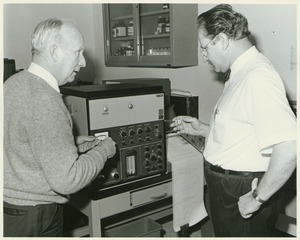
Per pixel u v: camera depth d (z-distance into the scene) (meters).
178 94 2.71
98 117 1.64
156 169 1.89
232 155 1.38
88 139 1.59
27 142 1.19
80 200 1.83
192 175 1.98
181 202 1.96
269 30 2.13
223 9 1.40
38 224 1.27
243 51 1.40
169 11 2.51
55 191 1.26
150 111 1.81
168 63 2.57
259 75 1.26
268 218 1.40
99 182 1.71
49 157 1.13
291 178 2.12
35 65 1.25
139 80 2.52
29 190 1.23
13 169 1.22
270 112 1.19
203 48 1.47
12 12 3.08
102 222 2.20
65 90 1.74
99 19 3.45
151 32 2.94
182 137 2.21
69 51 1.28
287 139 1.16
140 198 1.85
